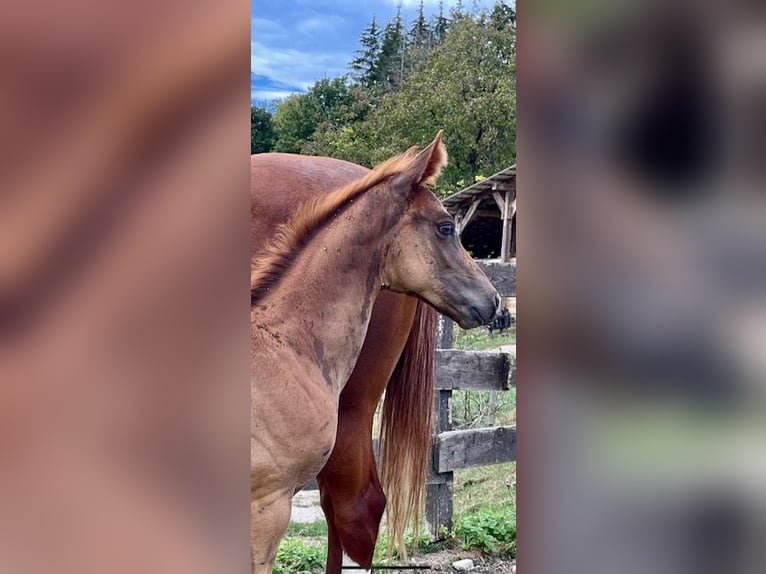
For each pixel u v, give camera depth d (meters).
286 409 1.69
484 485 3.11
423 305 2.36
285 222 1.91
